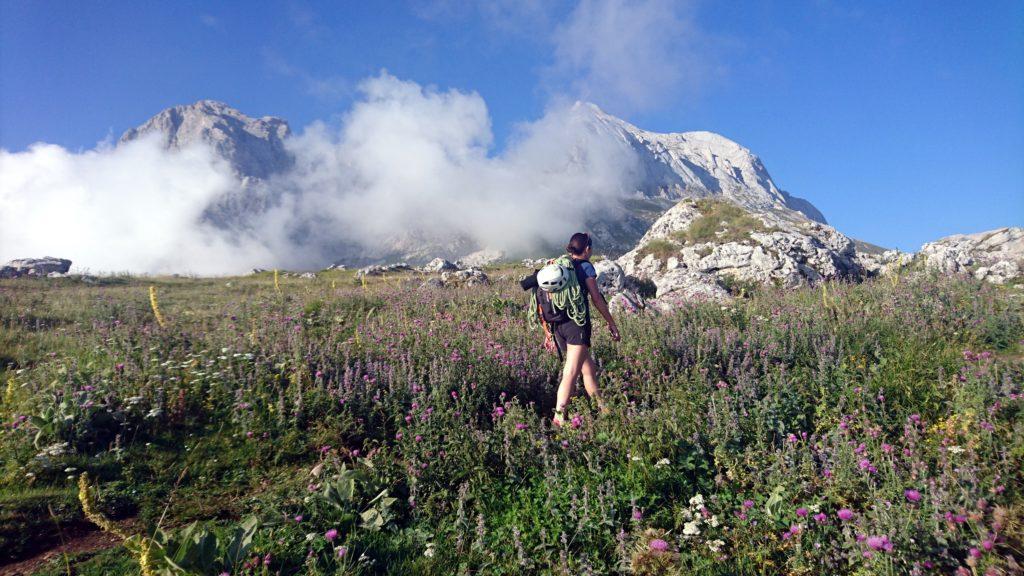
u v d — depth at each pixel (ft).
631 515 13.42
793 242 66.64
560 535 12.83
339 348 27.30
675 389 20.03
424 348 28.07
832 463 13.87
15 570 12.89
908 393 18.08
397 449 17.74
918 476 12.67
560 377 23.43
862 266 69.21
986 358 19.71
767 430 16.33
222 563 11.51
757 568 11.46
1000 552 10.41
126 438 19.47
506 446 16.21
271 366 24.57
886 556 10.11
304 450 18.94
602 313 20.52
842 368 20.29
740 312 37.09
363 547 12.94
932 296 35.94
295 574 12.01
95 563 12.96
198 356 26.09
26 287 75.36
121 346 29.30
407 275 94.79
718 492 14.15
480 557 12.66
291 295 57.21
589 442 16.44
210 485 17.10
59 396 21.09
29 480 16.83
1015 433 14.07
